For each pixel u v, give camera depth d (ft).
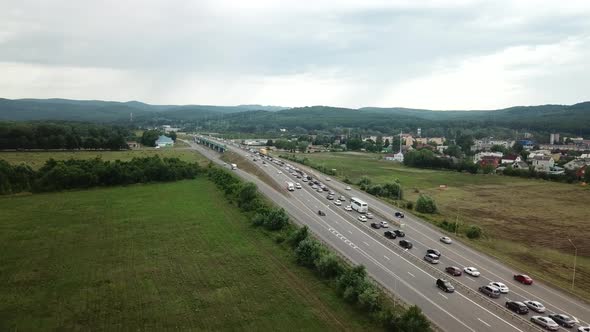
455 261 279.08
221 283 235.81
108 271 251.39
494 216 451.94
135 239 312.09
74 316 197.47
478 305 213.46
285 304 211.41
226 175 553.23
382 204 446.19
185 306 208.64
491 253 308.40
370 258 275.39
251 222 356.79
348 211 402.31
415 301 215.10
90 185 516.73
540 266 296.71
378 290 215.92
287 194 470.80
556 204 520.01
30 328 186.29
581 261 312.09
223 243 304.50
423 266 265.34
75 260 268.21
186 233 327.67
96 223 352.69
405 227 358.23
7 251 281.13
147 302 212.23
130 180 549.95
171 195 478.59
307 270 255.50
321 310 205.67
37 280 236.63
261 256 278.05
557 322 200.54
